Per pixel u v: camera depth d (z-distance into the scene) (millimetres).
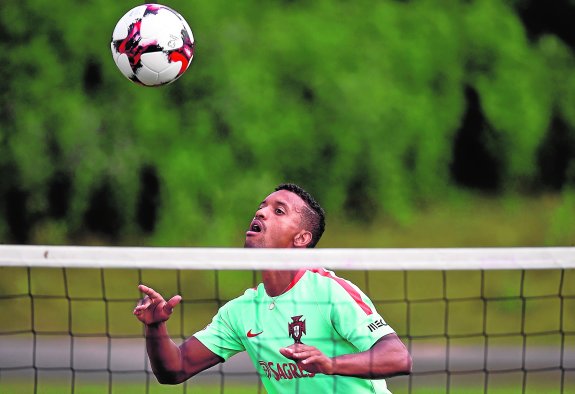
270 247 17734
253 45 54156
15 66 53094
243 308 17781
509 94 59250
